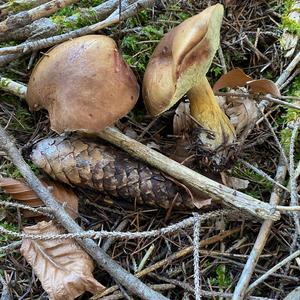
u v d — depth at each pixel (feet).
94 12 1.14
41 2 1.15
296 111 1.05
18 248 0.93
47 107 0.94
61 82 0.91
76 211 0.97
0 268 0.92
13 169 1.01
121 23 1.15
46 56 0.96
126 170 0.95
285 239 0.94
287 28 1.14
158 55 0.92
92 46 0.92
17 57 1.09
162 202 0.95
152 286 0.89
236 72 1.00
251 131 1.07
